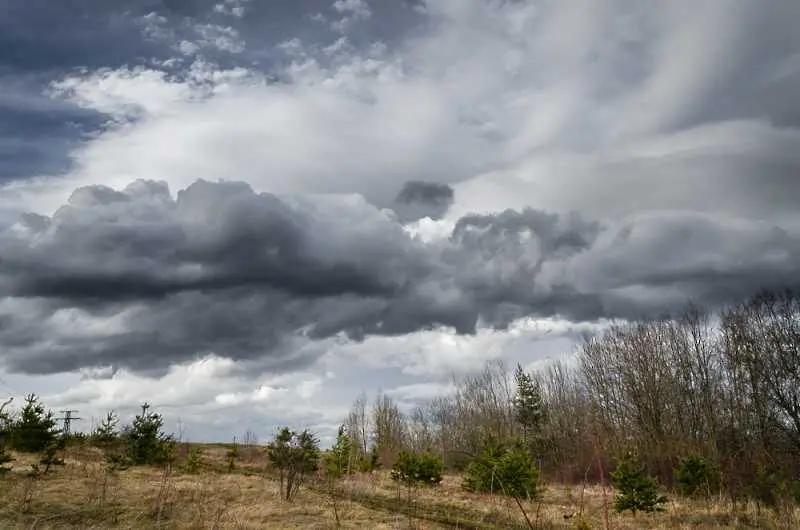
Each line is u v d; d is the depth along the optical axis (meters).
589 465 10.38
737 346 39.06
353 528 17.05
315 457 23.42
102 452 30.11
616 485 21.45
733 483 21.66
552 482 30.39
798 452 23.11
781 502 18.42
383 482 31.64
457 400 63.06
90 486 20.67
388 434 55.62
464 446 52.41
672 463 32.47
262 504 19.86
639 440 41.44
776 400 33.41
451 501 23.66
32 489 18.91
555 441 48.66
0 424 21.08
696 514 20.52
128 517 16.88
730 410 38.34
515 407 55.00
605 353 53.56
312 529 16.73
